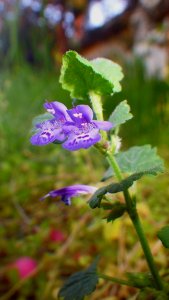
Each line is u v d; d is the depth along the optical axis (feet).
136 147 0.23
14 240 0.41
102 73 0.20
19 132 0.71
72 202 0.45
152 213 0.45
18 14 0.95
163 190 0.49
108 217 0.20
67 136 0.18
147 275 0.21
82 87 0.21
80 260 0.36
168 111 0.78
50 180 0.55
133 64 0.86
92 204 0.19
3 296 0.32
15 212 0.49
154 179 0.52
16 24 0.94
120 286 0.32
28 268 0.35
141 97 0.75
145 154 0.22
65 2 1.65
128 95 0.76
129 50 1.73
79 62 0.20
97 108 0.21
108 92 0.21
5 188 0.53
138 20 1.52
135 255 0.36
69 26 1.75
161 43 1.21
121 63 0.95
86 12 1.89
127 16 1.75
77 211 0.46
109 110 0.74
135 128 0.73
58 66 1.30
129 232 0.40
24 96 0.84
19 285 0.33
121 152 0.23
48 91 0.84
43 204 0.51
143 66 0.86
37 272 0.35
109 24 1.83
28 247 0.39
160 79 0.89
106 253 0.37
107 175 0.23
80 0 1.80
